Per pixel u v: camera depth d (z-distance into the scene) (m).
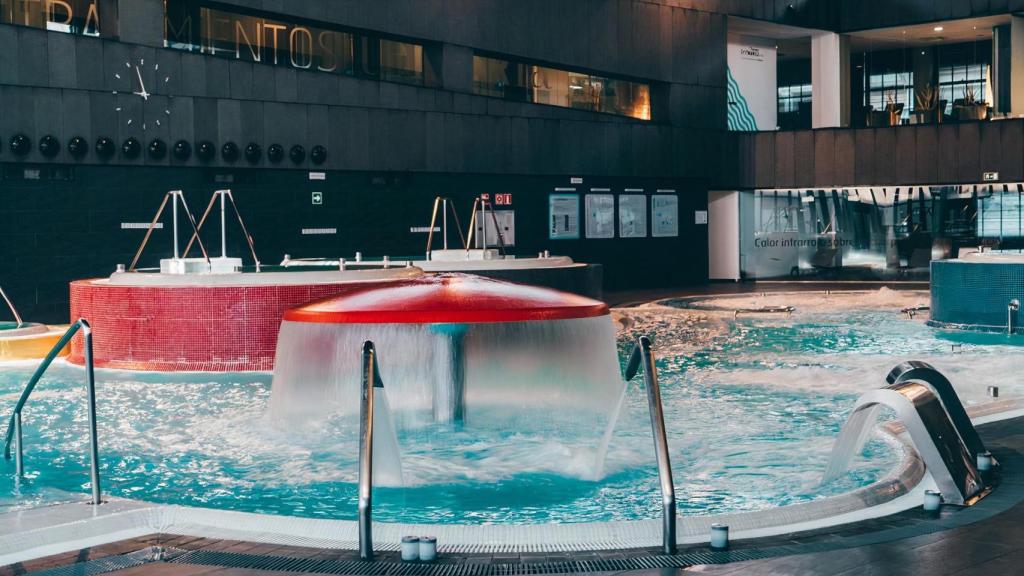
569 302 7.93
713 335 14.30
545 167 24.27
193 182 18.78
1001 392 9.03
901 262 27.97
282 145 19.78
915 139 27.30
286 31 20.36
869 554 4.21
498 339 7.59
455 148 22.50
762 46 30.39
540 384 7.67
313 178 20.34
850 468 6.15
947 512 4.89
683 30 27.38
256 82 19.41
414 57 22.45
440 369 7.57
